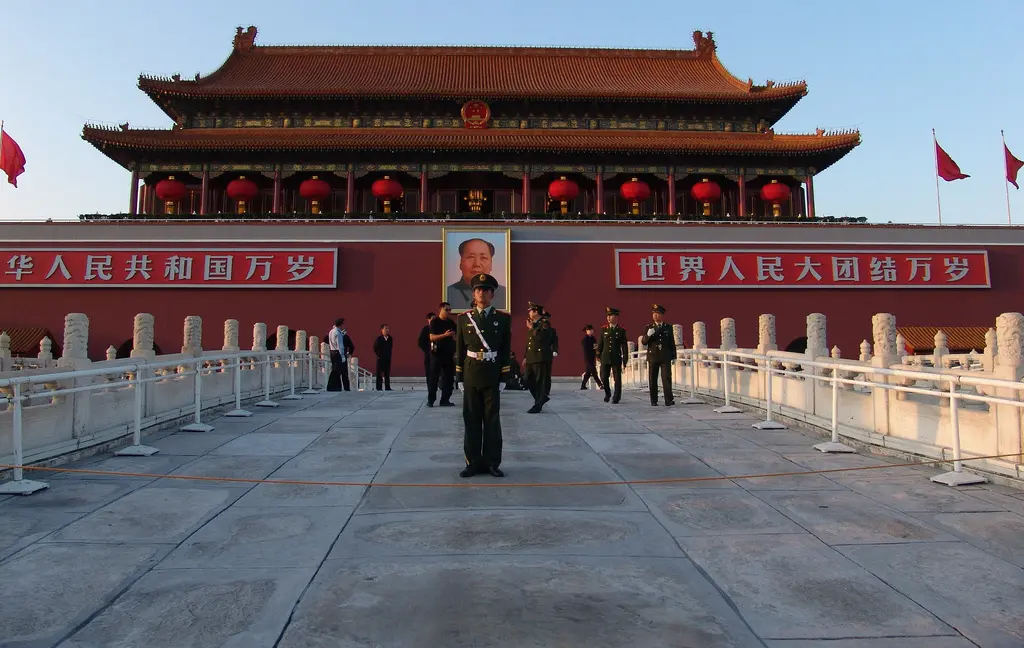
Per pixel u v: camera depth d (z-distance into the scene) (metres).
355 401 19.05
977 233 40.09
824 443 10.99
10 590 5.34
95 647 4.45
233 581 5.49
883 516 7.25
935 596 5.21
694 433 12.76
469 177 45.25
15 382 8.50
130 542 6.48
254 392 19.12
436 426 13.84
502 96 44.28
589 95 44.34
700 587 5.36
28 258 37.59
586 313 38.75
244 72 48.59
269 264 38.16
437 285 38.47
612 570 5.70
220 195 45.16
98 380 11.42
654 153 42.47
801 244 39.50
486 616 4.82
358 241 38.72
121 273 37.69
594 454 10.77
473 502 7.85
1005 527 6.85
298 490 8.42
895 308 39.25
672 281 38.97
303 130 43.75
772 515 7.31
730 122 46.25
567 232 39.38
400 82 48.03
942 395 9.22
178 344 37.47
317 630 4.63
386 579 5.50
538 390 16.34
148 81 42.03
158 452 10.93
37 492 8.30
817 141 41.75
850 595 5.21
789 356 14.24
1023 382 8.09
